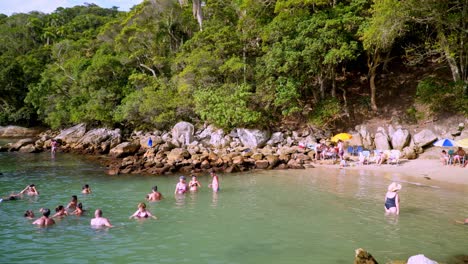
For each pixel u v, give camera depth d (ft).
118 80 144.56
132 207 48.65
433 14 79.10
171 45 152.87
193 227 40.06
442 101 93.86
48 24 295.89
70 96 155.33
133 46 147.33
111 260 30.96
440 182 62.08
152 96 118.42
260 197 53.93
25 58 192.54
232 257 31.71
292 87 95.40
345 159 85.25
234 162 79.66
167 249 33.55
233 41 108.06
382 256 31.65
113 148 104.01
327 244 34.73
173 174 73.77
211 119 104.88
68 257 31.53
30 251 32.83
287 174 72.43
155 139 109.09
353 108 107.24
